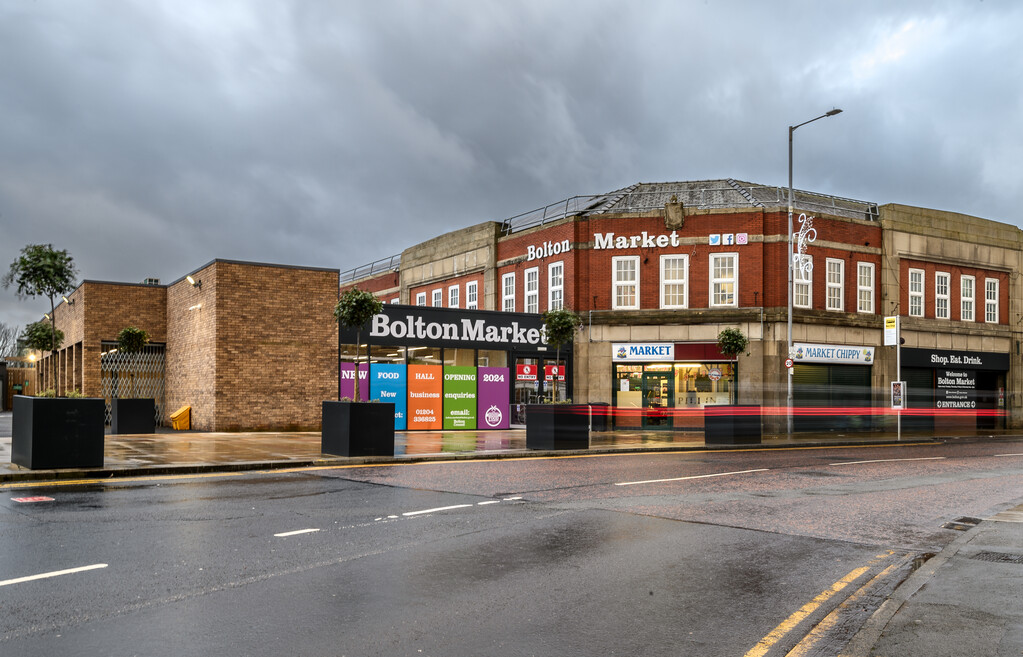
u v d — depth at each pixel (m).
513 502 10.94
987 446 25.28
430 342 28.23
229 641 5.07
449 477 13.72
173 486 11.98
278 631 5.29
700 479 14.08
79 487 11.66
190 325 26.36
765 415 29.59
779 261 30.05
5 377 53.66
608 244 30.97
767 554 8.00
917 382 34.44
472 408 28.64
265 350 24.53
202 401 24.81
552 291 32.06
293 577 6.68
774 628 5.59
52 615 5.53
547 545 8.18
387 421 16.58
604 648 5.11
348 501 10.73
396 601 6.05
